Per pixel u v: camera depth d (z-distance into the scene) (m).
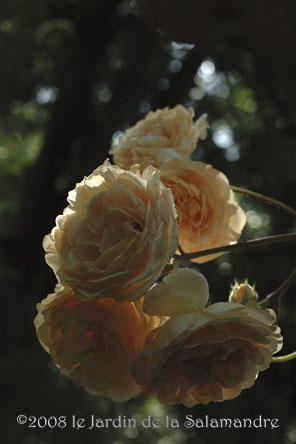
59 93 4.24
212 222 1.03
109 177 0.85
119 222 0.84
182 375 0.86
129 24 4.27
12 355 3.09
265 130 4.92
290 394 4.24
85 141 4.34
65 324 0.86
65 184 4.34
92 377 0.87
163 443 3.94
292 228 4.59
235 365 0.85
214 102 5.12
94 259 0.84
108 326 0.85
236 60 4.62
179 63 4.53
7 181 5.10
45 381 3.04
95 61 4.24
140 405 3.93
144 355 0.83
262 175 4.80
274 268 4.42
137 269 0.83
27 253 4.17
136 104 4.48
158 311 0.85
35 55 4.30
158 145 1.13
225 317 0.84
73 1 4.32
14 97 4.52
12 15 4.31
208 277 4.18
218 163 4.86
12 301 3.32
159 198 0.84
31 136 5.23
